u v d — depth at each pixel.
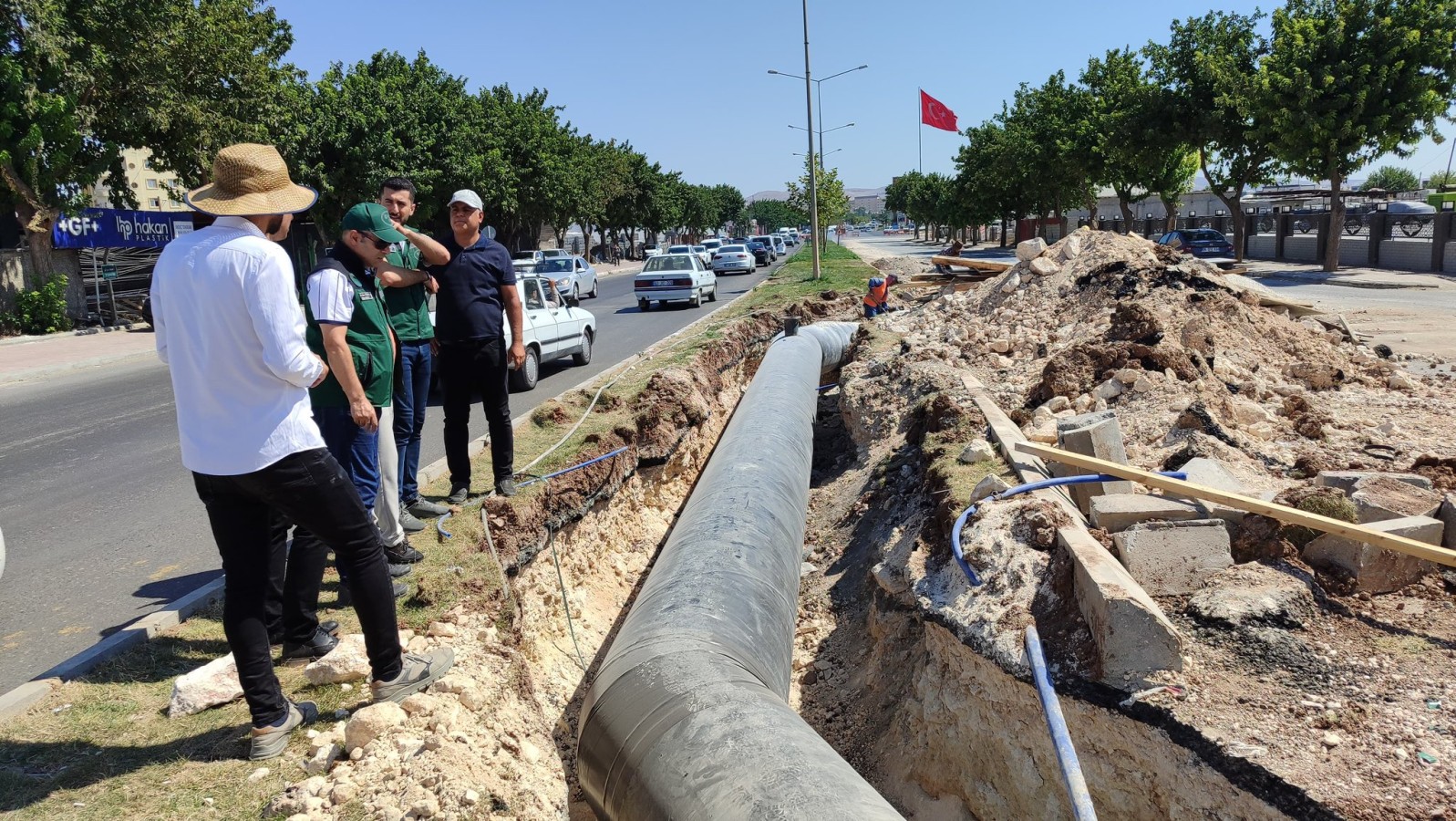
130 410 11.74
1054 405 7.25
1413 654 3.68
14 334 20.70
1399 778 3.03
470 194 5.39
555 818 3.54
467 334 5.54
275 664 3.96
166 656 4.09
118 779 3.11
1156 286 9.59
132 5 19.62
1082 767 3.70
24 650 4.44
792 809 2.56
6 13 18.12
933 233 109.06
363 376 4.20
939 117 32.41
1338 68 22.95
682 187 83.31
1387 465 5.67
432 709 3.51
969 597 4.42
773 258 54.94
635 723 3.20
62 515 6.84
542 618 5.55
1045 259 11.72
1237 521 4.52
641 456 7.98
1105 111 35.06
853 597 6.42
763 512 5.26
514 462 6.86
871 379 10.23
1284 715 3.40
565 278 26.95
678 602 4.02
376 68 30.03
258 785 3.09
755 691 3.31
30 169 19.45
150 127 20.97
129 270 25.06
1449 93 23.08
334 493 3.13
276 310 2.81
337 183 26.38
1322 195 46.78
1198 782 3.31
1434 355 11.24
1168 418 6.30
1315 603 4.05
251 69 22.41
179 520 6.64
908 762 4.60
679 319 20.73
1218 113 26.30
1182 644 3.73
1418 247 25.77
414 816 2.97
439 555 4.95
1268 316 9.22
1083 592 3.92
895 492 7.05
